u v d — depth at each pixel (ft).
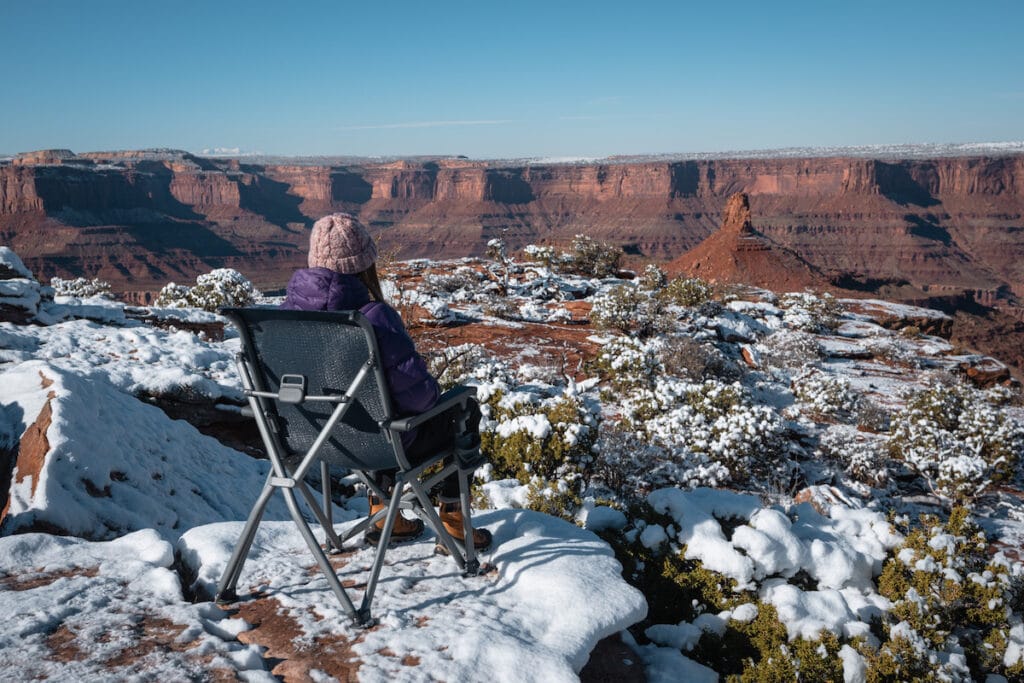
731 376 70.90
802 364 81.92
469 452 10.57
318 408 9.11
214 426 25.45
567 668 8.26
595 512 14.65
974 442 51.80
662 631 12.23
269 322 8.90
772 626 12.01
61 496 14.49
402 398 9.29
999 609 14.02
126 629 8.52
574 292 97.50
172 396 24.52
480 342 67.92
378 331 8.96
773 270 290.35
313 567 10.71
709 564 13.06
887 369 89.56
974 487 44.98
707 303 94.63
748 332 92.63
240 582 10.13
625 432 41.34
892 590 14.15
